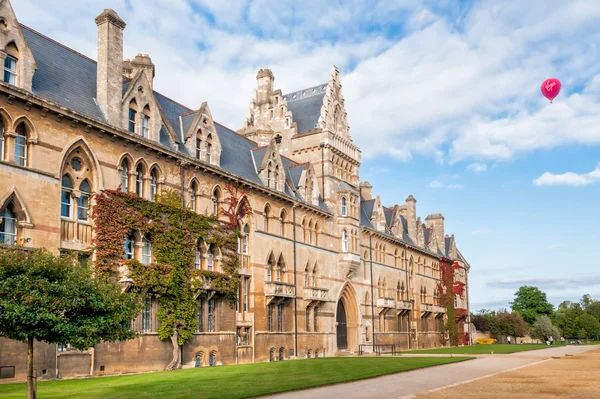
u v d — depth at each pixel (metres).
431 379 29.92
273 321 51.69
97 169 34.41
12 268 19.08
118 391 22.55
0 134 29.61
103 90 36.41
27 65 31.17
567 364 43.19
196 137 44.41
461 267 113.06
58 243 31.33
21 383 26.56
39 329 18.64
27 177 30.19
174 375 30.25
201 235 41.69
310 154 66.75
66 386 24.75
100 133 34.78
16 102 30.09
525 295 160.62
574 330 155.12
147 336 36.41
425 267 93.50
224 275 43.47
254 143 58.56
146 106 39.62
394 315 77.69
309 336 56.66
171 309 38.22
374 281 73.19
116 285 22.03
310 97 72.25
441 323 96.06
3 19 30.25
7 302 18.03
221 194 45.84
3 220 29.20
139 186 38.12
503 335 125.69
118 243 34.78
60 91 34.09
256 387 23.86
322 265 60.91
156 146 38.59
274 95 71.69
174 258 38.78
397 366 36.91
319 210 60.38
